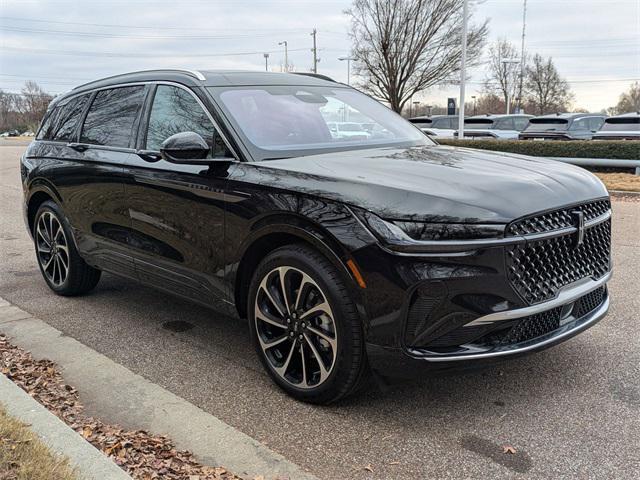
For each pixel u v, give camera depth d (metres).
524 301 2.89
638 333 4.29
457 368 2.86
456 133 22.91
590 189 3.38
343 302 3.01
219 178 3.58
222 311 3.81
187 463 2.75
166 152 3.49
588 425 3.07
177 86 4.17
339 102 4.50
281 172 3.34
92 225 4.80
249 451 2.88
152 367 3.92
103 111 4.87
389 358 2.90
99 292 5.62
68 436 2.74
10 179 16.23
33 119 73.25
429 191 2.92
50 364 3.91
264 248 3.51
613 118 18.33
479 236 2.77
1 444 2.59
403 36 25.30
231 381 3.69
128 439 2.95
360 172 3.22
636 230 8.14
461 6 24.58
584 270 3.30
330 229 2.99
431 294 2.79
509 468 2.73
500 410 3.25
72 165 4.90
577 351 4.00
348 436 3.03
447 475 2.69
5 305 5.18
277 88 4.28
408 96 26.69
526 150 15.96
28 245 7.83
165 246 4.07
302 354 3.30
